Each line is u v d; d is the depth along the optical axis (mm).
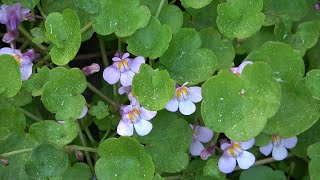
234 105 176
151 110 177
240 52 209
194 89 186
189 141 189
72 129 180
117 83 202
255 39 209
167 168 187
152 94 179
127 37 193
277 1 212
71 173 188
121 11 191
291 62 188
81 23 201
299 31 208
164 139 190
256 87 177
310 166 182
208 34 201
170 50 193
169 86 178
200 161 196
